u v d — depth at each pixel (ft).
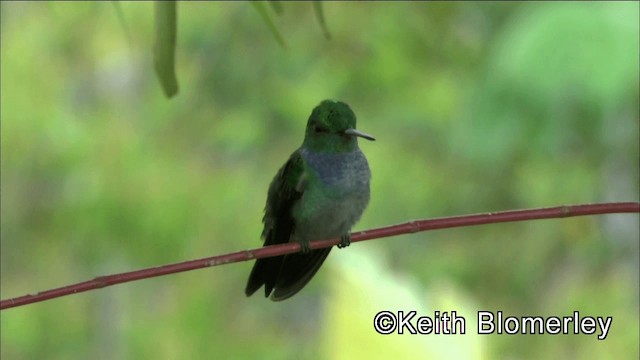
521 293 46.60
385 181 48.06
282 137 50.21
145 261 48.52
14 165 49.90
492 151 29.53
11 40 49.47
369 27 44.75
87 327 52.19
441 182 47.55
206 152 50.98
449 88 44.55
